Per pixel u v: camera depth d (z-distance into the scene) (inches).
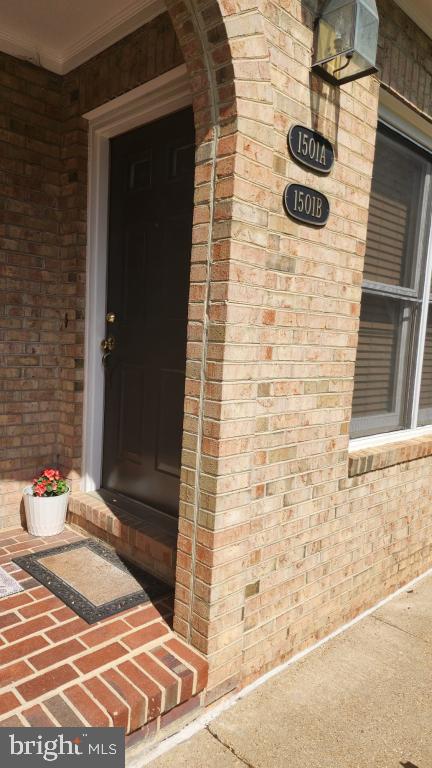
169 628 88.9
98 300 130.1
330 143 93.6
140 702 71.4
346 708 88.7
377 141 121.2
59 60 124.4
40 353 130.0
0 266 120.9
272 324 86.9
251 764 75.3
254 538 89.0
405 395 141.6
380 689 94.3
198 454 80.9
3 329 122.9
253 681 93.4
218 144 76.6
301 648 104.1
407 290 134.2
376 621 119.6
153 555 105.2
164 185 114.7
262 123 77.7
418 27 116.4
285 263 87.8
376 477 119.4
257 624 92.0
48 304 130.2
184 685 76.9
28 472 131.5
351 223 101.4
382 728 84.5
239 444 80.7
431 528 145.5
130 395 126.5
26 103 121.5
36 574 105.3
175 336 114.0
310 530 101.5
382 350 132.3
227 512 80.4
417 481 135.4
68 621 90.0
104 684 74.2
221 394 77.0
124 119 117.6
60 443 134.8
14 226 122.3
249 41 74.4
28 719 67.0
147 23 104.9
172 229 113.5
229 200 75.3
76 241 126.6
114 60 112.5
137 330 123.6
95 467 134.6
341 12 84.4
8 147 119.6
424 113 122.3
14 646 82.3
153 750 76.4
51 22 111.8
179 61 98.7
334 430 104.0
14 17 110.4
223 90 74.9
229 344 76.9
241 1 72.9
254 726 82.9
